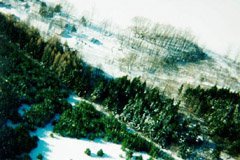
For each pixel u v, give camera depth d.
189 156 66.44
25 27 95.44
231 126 77.56
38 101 62.34
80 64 85.62
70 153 51.41
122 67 108.81
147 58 126.00
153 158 58.81
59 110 63.09
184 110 86.69
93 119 64.00
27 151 46.72
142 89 82.81
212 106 85.25
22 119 54.09
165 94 96.38
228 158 70.75
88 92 80.50
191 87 100.38
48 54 85.25
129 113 73.38
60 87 75.12
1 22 91.62
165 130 68.94
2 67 65.50
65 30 123.75
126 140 59.94
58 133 55.75
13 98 55.81
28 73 70.44
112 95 78.06
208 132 77.56
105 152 55.78
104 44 127.44
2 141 43.06
